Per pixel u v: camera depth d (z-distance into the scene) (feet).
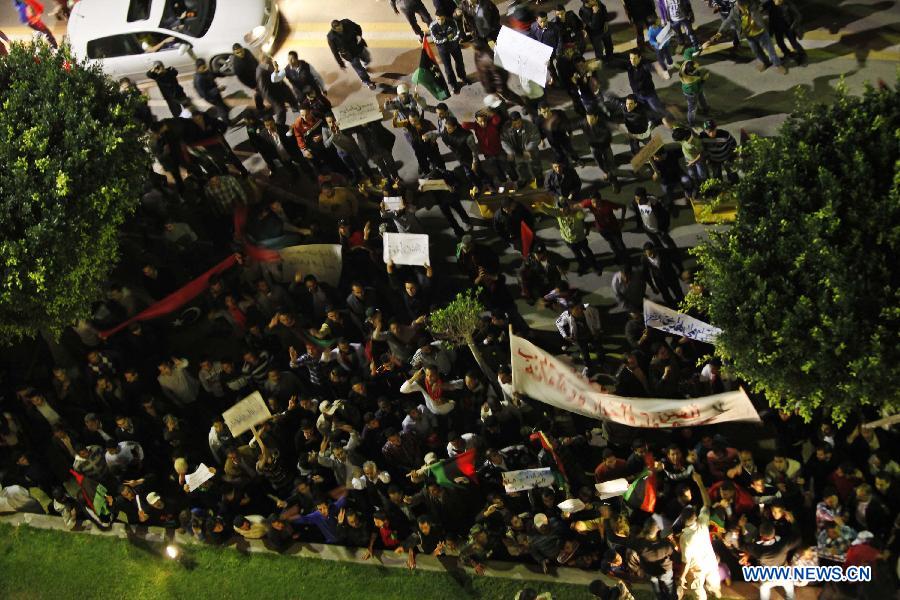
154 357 56.80
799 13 59.82
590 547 45.85
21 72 53.01
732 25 60.49
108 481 51.49
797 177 40.50
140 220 63.41
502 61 58.18
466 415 49.32
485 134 57.72
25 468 53.36
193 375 56.70
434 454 47.32
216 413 54.39
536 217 59.72
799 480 44.37
